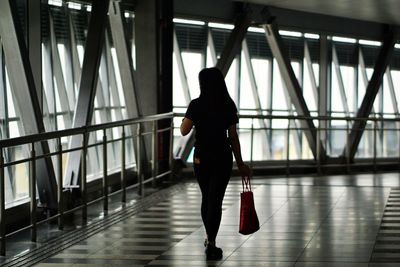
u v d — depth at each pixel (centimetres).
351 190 1349
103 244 842
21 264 744
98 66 1235
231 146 777
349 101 2334
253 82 2041
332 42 2241
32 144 843
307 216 1034
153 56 1462
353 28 2180
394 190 1353
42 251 807
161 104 1467
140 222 988
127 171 1480
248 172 778
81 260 760
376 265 729
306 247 819
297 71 2141
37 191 1115
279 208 1110
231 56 1806
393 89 2552
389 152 2545
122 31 1409
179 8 1688
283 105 2131
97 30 1225
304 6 1852
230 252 793
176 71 1844
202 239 867
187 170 1695
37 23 1152
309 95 2194
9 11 1005
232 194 1270
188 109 768
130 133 1560
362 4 1769
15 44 1019
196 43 1866
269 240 860
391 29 2266
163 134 1458
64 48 1328
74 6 1364
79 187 1211
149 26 1461
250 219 759
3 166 766
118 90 1559
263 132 2050
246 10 1812
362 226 955
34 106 1044
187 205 1137
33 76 1141
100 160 1447
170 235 894
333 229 932
